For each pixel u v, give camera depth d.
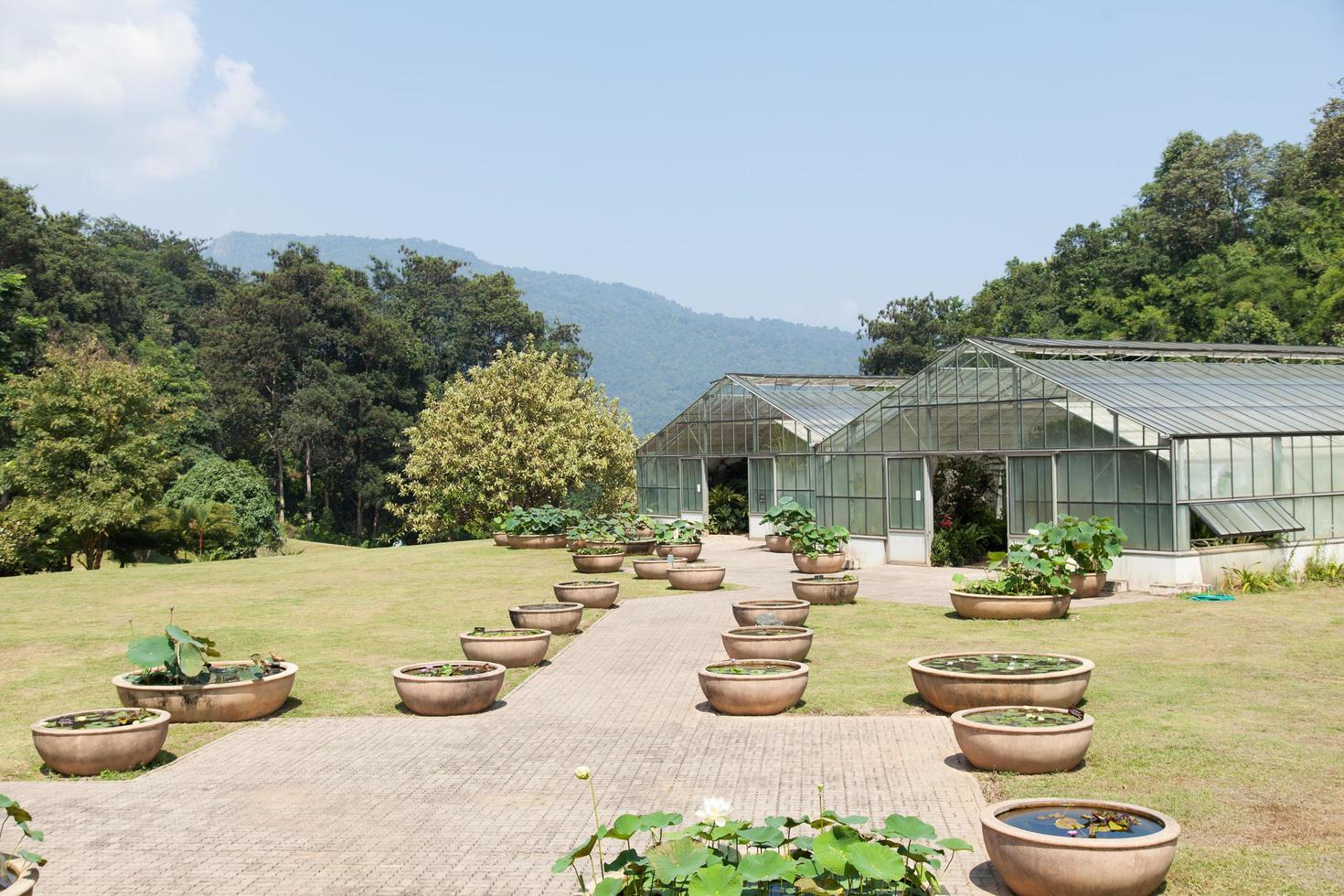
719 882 6.56
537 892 8.41
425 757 12.46
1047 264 87.62
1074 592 23.17
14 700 15.93
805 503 39.75
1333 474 27.80
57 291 63.03
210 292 100.19
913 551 31.78
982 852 8.97
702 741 12.71
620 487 49.84
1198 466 24.67
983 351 29.17
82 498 39.88
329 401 70.06
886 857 6.76
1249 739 11.70
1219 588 24.58
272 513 52.62
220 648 19.56
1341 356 37.97
